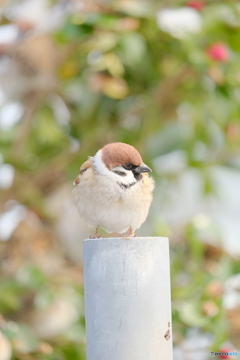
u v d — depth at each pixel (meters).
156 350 5.19
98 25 9.83
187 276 10.58
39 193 11.50
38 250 11.23
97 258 5.23
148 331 5.17
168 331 5.31
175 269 9.95
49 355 9.02
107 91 10.43
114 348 5.14
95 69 10.21
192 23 10.56
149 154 11.24
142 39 10.13
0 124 11.95
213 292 8.93
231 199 13.28
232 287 9.46
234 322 9.62
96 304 5.21
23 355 9.00
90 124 11.66
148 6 10.21
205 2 10.57
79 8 10.66
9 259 11.22
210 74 10.20
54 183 11.98
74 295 9.83
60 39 9.95
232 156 11.88
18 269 11.02
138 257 5.22
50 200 11.85
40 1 11.11
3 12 11.27
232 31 10.41
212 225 9.97
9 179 11.94
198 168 11.45
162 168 11.91
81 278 10.74
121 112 11.58
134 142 11.50
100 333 5.18
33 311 10.59
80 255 11.58
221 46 10.05
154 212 11.57
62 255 11.53
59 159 11.49
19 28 10.87
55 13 11.09
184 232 10.16
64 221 11.62
